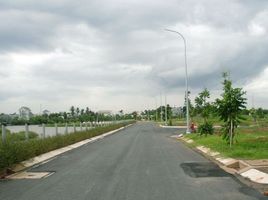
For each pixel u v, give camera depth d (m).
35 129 41.38
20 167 18.92
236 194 11.48
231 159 19.02
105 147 30.89
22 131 28.86
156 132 57.12
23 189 13.18
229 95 25.50
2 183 14.57
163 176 15.12
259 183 13.25
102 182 14.09
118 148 29.42
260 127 52.06
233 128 25.78
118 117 135.00
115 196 11.52
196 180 14.08
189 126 46.91
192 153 24.55
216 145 26.30
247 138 30.70
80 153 26.33
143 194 11.70
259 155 19.75
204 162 19.58
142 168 17.55
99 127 56.41
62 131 40.34
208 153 23.91
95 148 30.20
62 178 15.41
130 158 21.95
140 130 66.00
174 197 11.20
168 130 63.81
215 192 11.82
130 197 11.31
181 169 17.03
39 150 24.28
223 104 25.52
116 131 64.00
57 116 81.31
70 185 13.68
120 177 15.11
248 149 22.72
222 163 19.00
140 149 27.94
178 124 92.31
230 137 25.58
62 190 12.77
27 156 21.00
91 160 21.64
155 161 20.20
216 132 41.44
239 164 17.64
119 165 18.91
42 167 19.23
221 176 14.94
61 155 25.25
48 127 43.66
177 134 50.25
